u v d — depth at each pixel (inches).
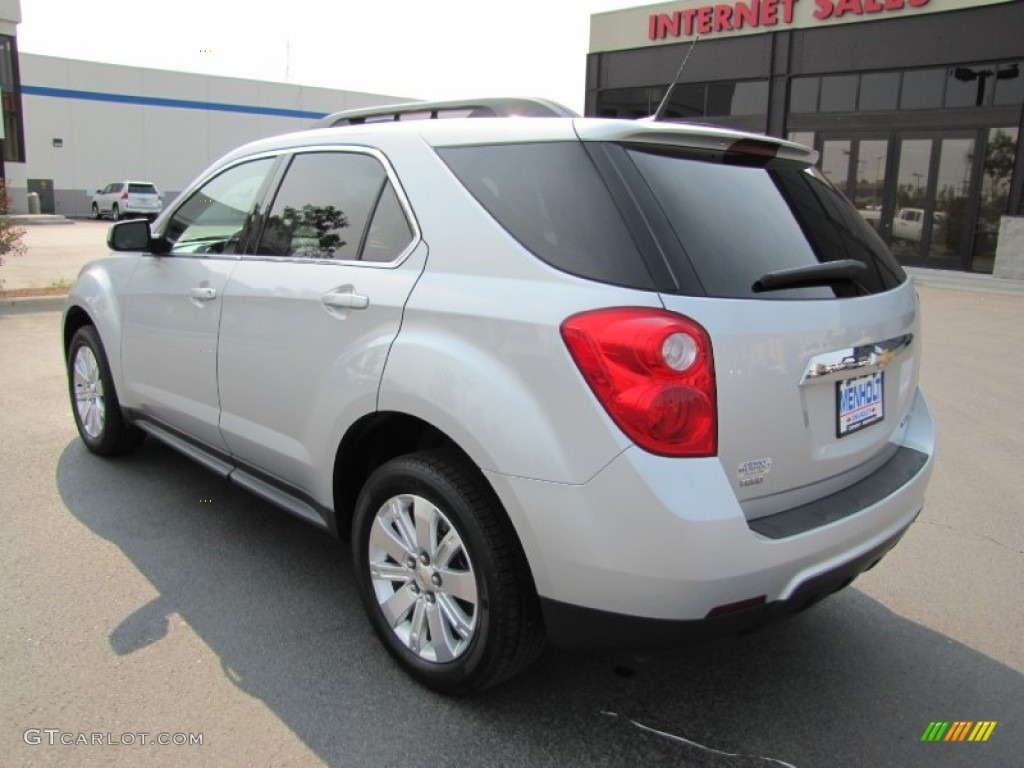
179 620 124.2
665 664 118.3
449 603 105.0
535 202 99.0
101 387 183.5
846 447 104.2
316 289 119.4
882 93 665.0
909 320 116.3
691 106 770.2
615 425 85.9
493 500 98.7
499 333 94.7
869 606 137.1
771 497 94.7
